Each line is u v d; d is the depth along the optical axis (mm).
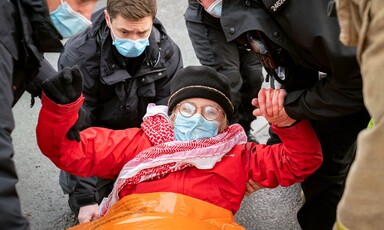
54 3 1430
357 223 1023
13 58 1338
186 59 4016
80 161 1958
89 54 2219
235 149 2021
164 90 2393
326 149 2145
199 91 1964
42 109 1774
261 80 3066
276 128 1881
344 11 1073
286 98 1767
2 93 1241
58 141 1838
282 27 1580
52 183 3131
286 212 2973
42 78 1890
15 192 1201
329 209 2299
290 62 1726
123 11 2066
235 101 2928
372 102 970
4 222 1171
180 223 1724
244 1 1627
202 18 2773
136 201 1874
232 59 2838
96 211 2516
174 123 2023
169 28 4312
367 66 983
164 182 1951
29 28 1380
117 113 2359
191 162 1932
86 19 1488
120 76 2232
